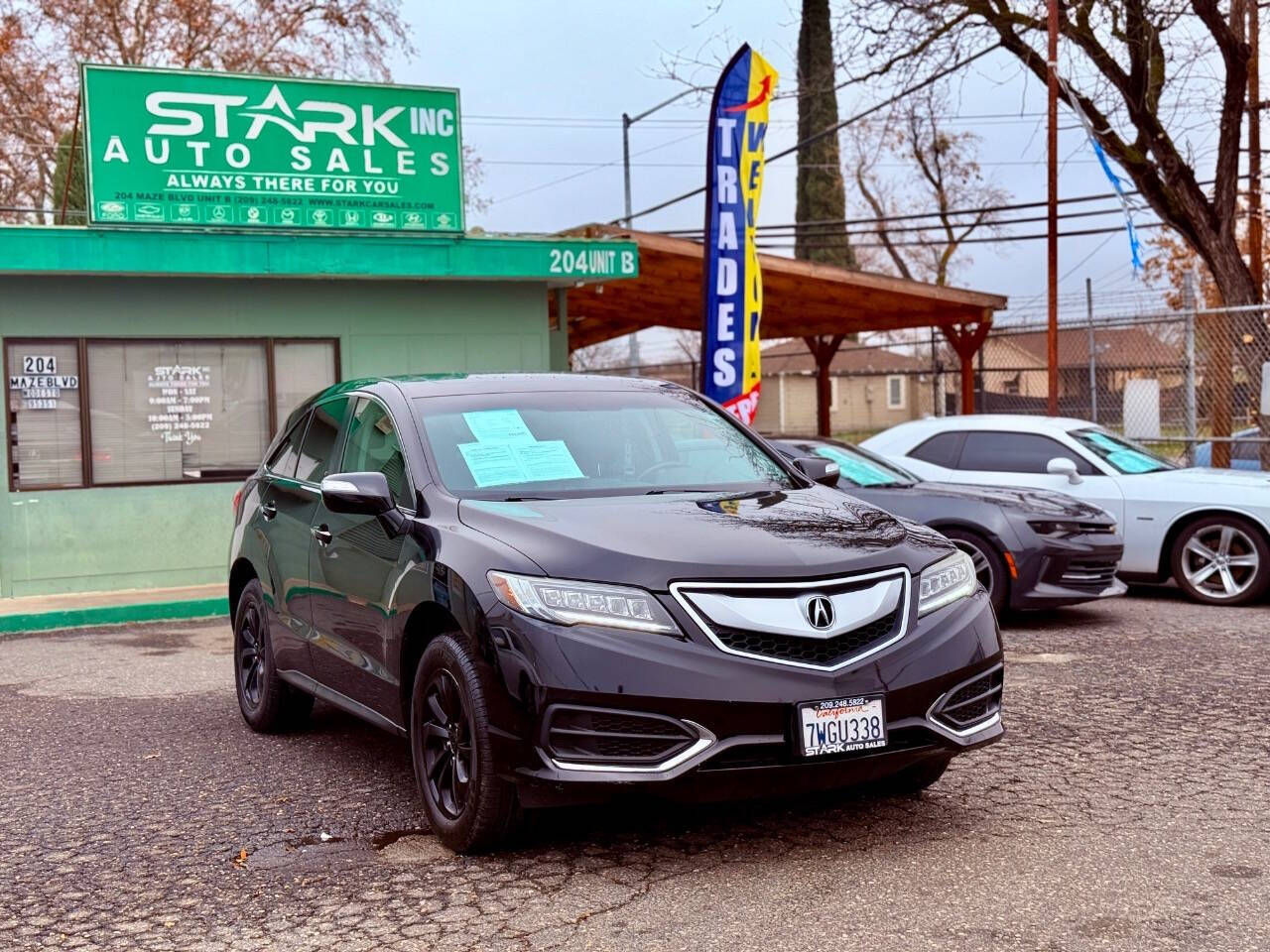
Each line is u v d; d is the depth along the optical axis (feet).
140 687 26.94
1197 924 12.63
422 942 12.82
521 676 13.96
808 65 111.45
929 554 15.52
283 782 19.13
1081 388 68.49
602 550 14.40
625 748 13.75
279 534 21.31
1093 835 15.53
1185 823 15.94
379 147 40.83
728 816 16.57
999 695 15.67
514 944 12.68
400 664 16.37
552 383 19.85
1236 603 34.88
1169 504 35.50
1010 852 14.97
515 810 14.67
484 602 14.46
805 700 13.76
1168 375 62.59
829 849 15.21
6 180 103.40
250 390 40.83
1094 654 27.96
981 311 65.41
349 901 14.03
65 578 38.68
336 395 21.49
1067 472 35.76
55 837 16.75
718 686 13.62
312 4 103.71
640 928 12.95
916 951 12.16
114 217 37.81
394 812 17.42
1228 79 56.39
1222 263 57.52
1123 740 20.27
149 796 18.57
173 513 39.81
